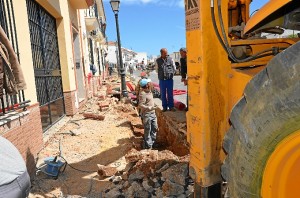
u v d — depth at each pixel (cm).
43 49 748
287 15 212
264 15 168
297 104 138
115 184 411
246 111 166
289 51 143
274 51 220
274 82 148
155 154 419
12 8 454
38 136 546
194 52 219
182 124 664
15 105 425
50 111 780
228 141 190
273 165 155
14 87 342
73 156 559
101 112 1046
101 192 392
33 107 519
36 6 715
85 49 1568
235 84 214
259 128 155
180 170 352
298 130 143
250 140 160
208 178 221
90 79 1638
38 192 401
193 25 216
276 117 147
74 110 1005
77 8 1255
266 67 156
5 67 327
